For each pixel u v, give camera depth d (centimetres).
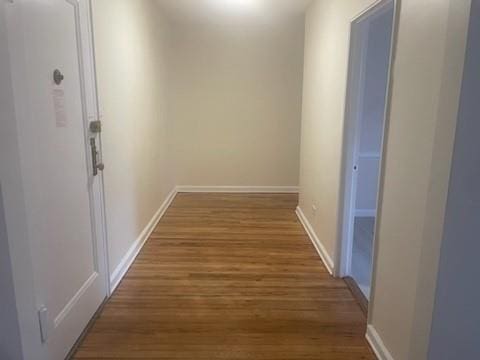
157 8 399
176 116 512
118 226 269
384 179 185
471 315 134
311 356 189
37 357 158
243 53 495
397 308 171
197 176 531
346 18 253
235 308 232
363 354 192
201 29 485
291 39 491
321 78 328
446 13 130
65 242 185
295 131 520
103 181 236
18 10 143
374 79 421
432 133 140
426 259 139
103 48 237
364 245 355
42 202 163
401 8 166
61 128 180
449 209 126
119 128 271
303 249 329
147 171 362
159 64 417
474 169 123
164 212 434
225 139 522
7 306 142
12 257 140
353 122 257
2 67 131
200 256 312
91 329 210
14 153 140
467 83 118
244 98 509
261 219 412
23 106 147
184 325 214
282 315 225
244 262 301
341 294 252
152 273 280
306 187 389
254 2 381
